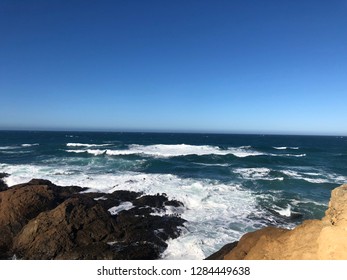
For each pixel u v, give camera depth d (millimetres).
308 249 5418
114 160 29250
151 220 12617
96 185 17703
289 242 6004
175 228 11945
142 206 14289
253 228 12398
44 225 10406
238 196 16734
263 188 18875
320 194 18000
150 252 10203
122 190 16469
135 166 26375
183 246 10695
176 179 20266
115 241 10703
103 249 9844
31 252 9820
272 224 12961
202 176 22391
